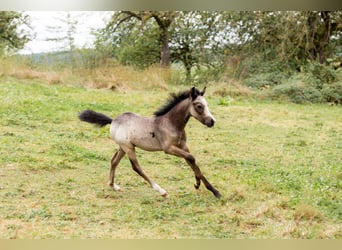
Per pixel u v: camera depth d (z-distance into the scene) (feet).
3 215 19.69
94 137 31.42
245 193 22.70
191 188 23.75
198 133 34.09
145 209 20.99
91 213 20.42
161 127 21.98
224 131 35.01
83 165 26.37
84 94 42.29
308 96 47.75
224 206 21.47
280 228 19.45
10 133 30.14
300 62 53.42
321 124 38.24
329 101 48.21
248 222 20.06
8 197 21.45
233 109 41.39
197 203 21.75
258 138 33.71
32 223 19.24
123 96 42.75
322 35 53.88
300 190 23.52
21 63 47.73
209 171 26.43
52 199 21.62
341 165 27.96
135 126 22.31
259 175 25.68
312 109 44.37
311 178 25.59
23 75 45.62
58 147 28.43
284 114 40.98
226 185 23.73
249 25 53.62
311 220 20.27
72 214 20.16
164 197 22.35
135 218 20.12
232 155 29.63
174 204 21.71
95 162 26.99
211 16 54.39
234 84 49.57
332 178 25.54
